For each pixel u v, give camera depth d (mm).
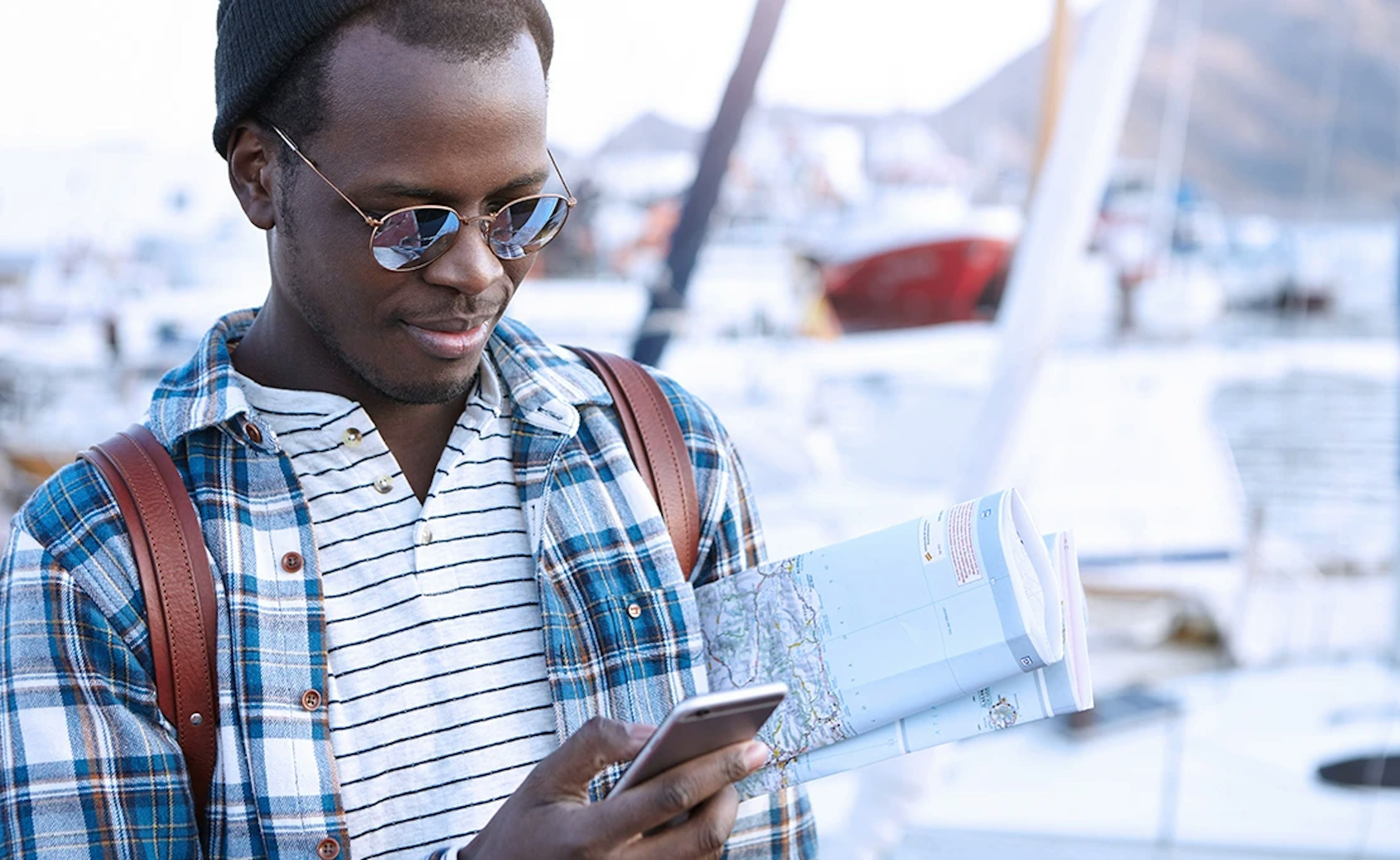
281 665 963
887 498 4324
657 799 792
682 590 1086
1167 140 5016
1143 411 4699
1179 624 4707
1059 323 2555
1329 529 4605
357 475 1027
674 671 1058
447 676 1012
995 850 3354
